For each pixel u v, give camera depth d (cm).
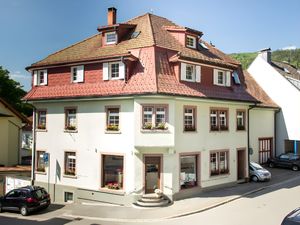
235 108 2984
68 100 2700
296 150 4047
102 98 2486
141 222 2009
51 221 2153
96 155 2572
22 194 2394
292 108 3928
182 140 2488
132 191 2380
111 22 2977
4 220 2242
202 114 2656
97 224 2020
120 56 2427
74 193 2683
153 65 2417
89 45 2947
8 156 3772
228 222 1914
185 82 2516
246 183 3027
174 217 2062
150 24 2759
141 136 2333
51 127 2859
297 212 1630
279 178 3247
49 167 2855
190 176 2581
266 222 1898
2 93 5306
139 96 2316
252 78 4191
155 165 2422
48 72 2923
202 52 2897
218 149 2786
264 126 3831
